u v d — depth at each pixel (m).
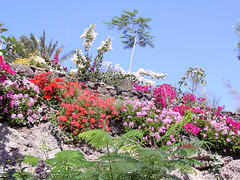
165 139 5.81
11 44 3.96
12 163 2.43
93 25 7.45
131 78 9.25
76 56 7.00
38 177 2.10
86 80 7.05
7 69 4.27
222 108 8.10
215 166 5.92
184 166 2.72
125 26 20.69
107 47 7.45
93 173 2.14
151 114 6.24
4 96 4.32
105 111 5.88
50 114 4.86
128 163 2.14
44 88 5.09
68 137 4.80
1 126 4.00
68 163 2.46
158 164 2.54
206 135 6.48
